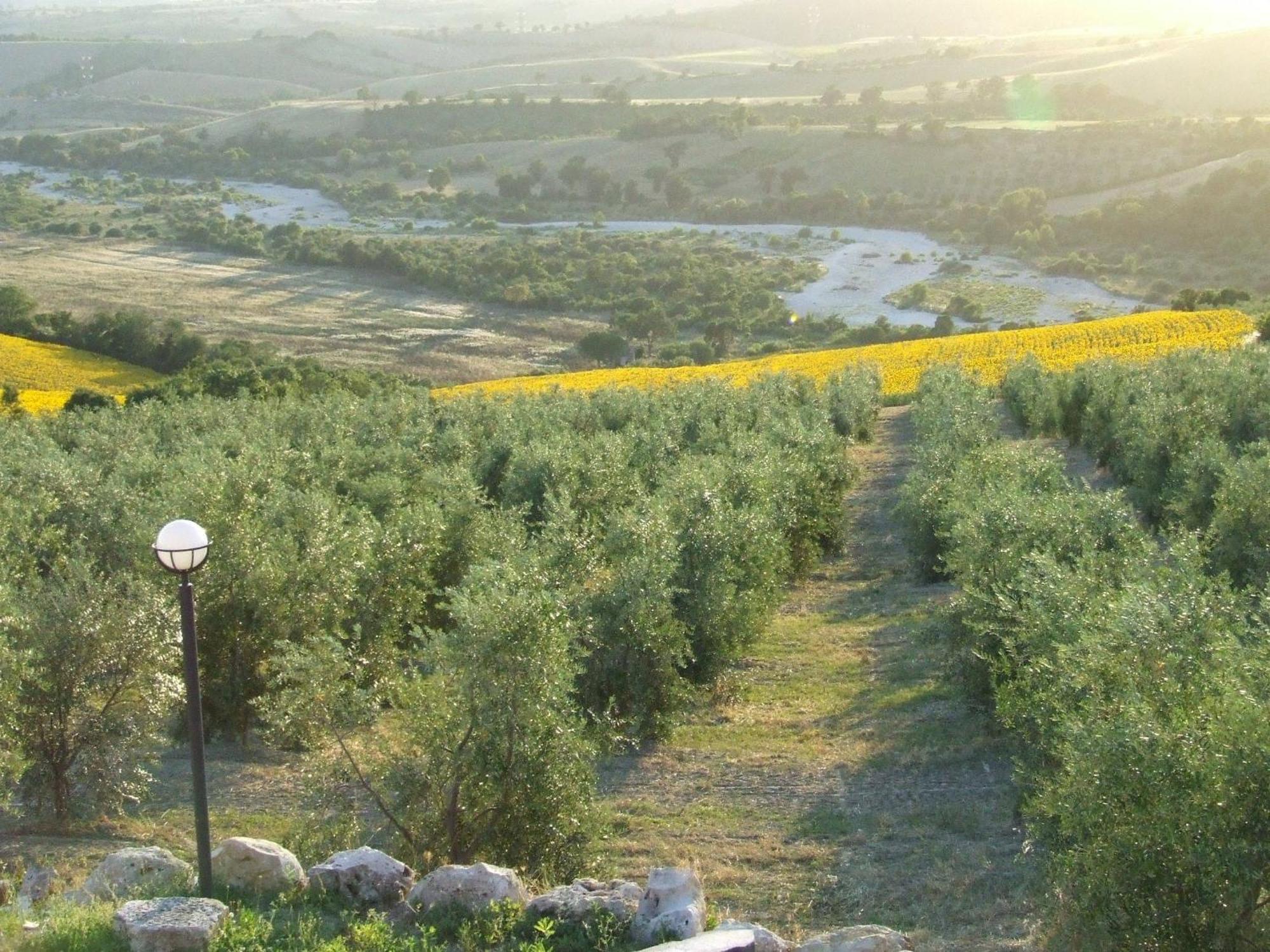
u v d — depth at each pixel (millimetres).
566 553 20344
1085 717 11438
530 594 14117
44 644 15062
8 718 14562
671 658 19406
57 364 81000
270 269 133750
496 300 121250
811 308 121500
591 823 13711
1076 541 18188
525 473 30484
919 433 45875
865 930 10117
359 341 103438
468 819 13445
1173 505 25750
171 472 29141
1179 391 38125
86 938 9914
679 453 36156
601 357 99188
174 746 19344
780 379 55531
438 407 47156
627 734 19125
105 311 106938
